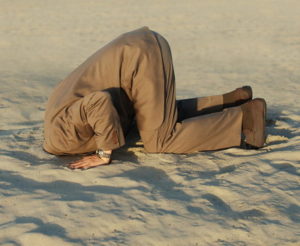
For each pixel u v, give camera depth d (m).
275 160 3.71
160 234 2.77
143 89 3.69
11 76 7.68
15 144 4.26
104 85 3.77
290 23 13.14
